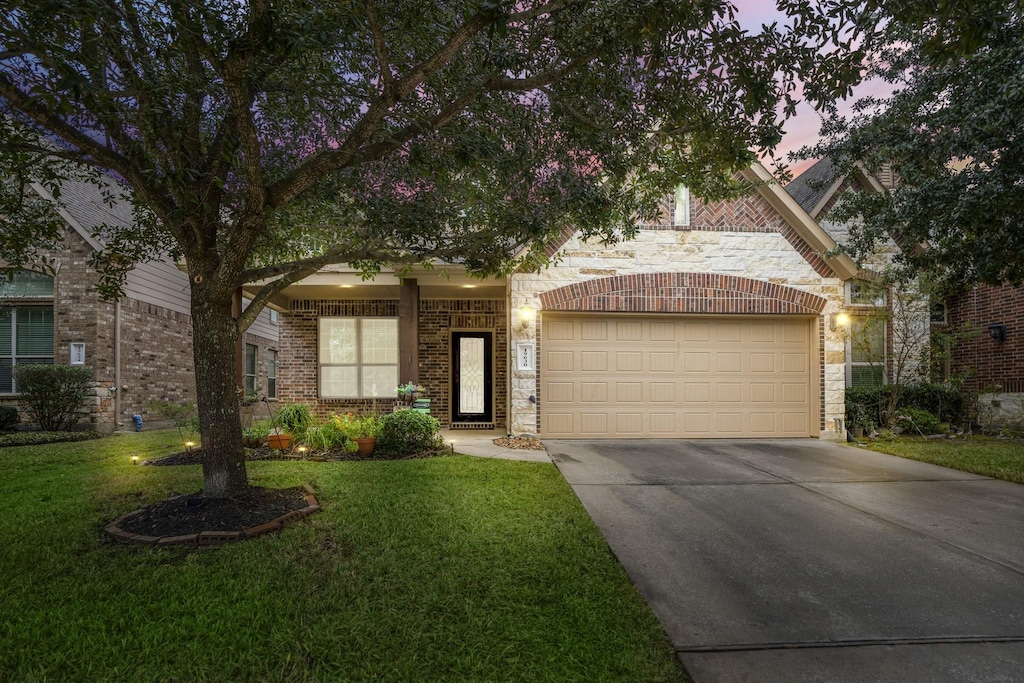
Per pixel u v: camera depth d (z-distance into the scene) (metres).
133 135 4.59
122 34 3.47
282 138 5.68
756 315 10.11
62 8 2.87
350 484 5.84
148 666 2.57
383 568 3.66
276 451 7.79
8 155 4.41
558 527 4.58
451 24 4.23
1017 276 8.00
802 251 10.09
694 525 4.92
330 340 12.52
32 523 4.45
